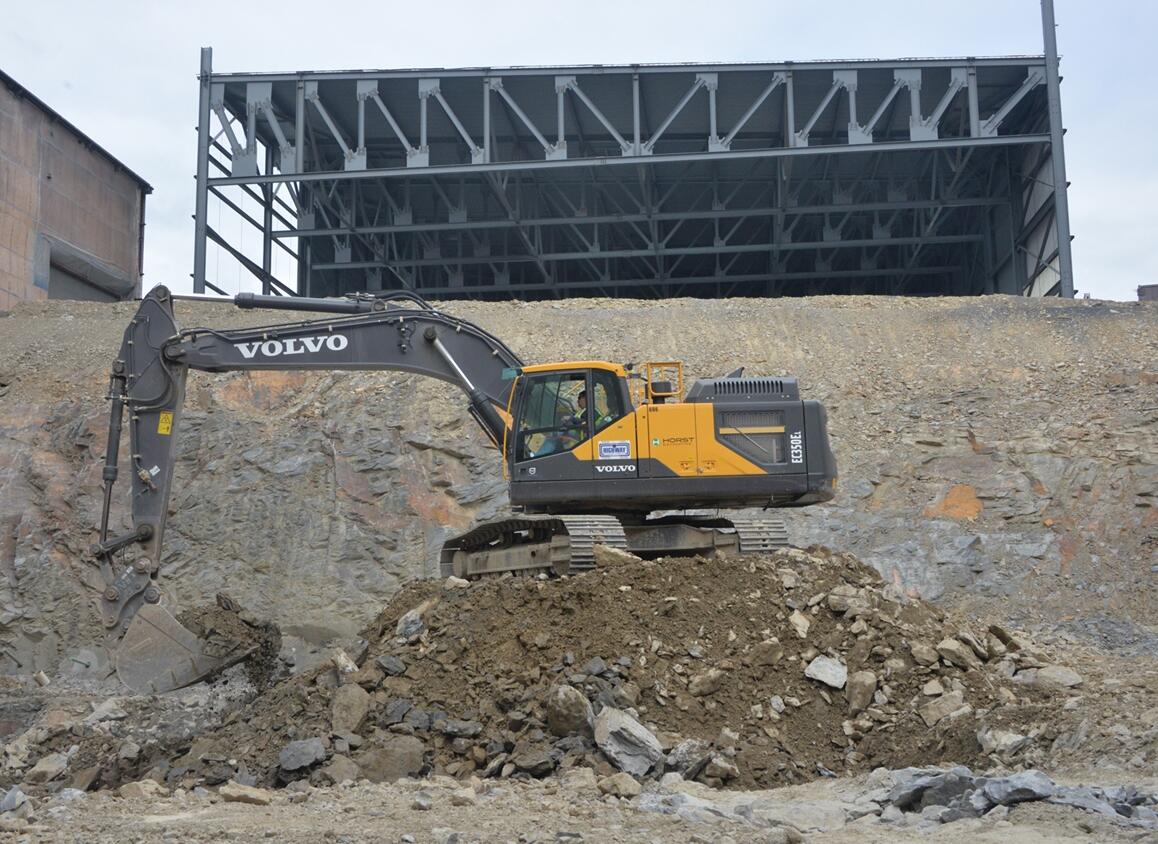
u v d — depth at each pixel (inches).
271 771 408.2
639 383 596.1
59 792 439.2
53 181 1266.0
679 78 1197.1
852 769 418.9
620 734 394.6
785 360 1025.5
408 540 862.5
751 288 1620.3
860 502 863.1
